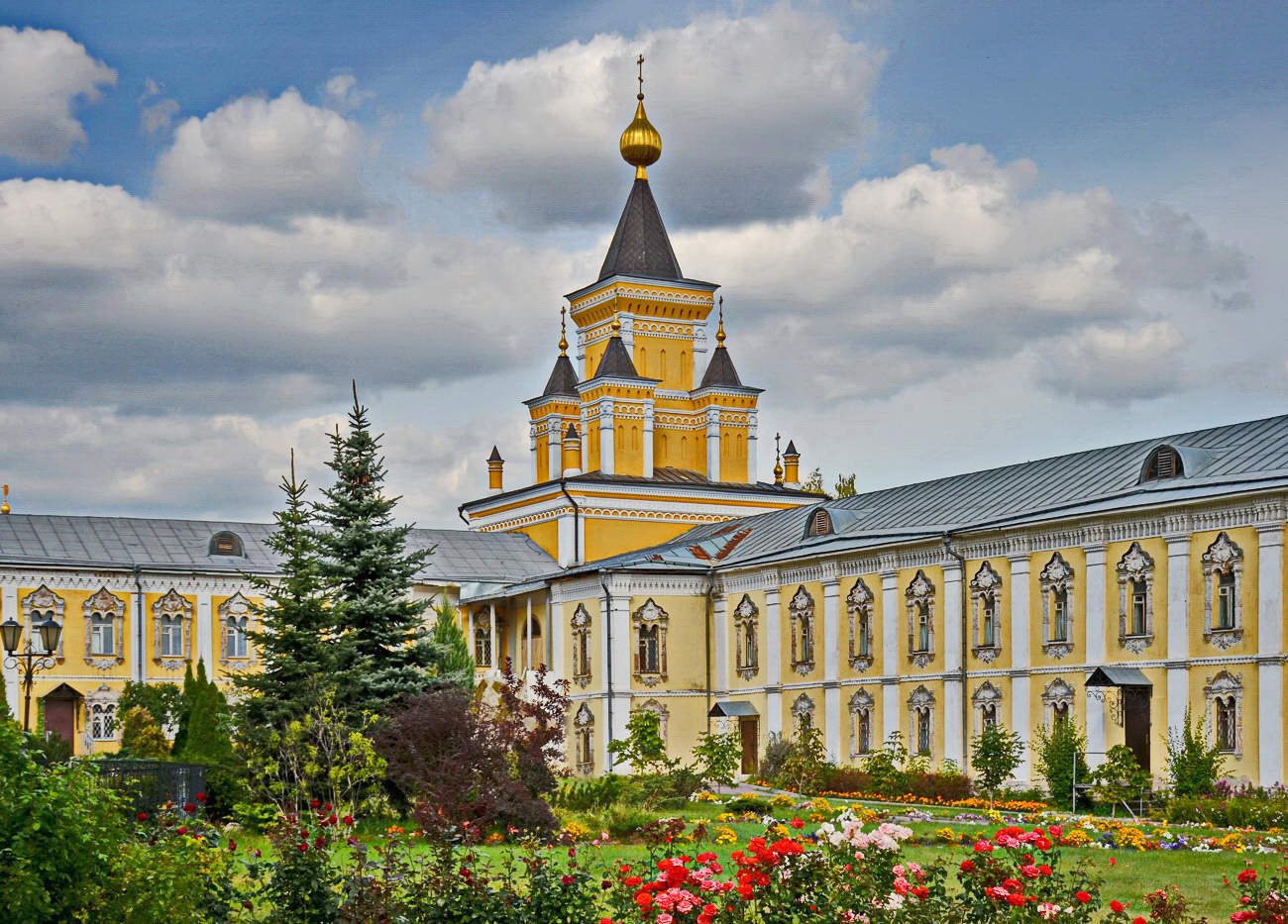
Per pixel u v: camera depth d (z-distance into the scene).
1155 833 38.62
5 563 70.56
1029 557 55.84
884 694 61.72
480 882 21.98
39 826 18.11
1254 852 34.84
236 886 23.16
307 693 44.22
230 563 75.44
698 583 71.94
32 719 70.31
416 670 48.59
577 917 21.72
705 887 19.56
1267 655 47.28
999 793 54.03
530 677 73.88
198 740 51.38
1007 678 56.34
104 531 75.62
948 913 19.80
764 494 84.88
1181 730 49.81
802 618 66.81
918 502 65.12
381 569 50.09
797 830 40.44
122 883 18.97
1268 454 50.06
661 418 85.81
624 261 86.00
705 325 87.12
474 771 40.66
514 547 83.38
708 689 71.56
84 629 71.88
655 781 53.22
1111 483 55.50
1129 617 52.03
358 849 23.59
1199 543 49.81
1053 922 19.55
